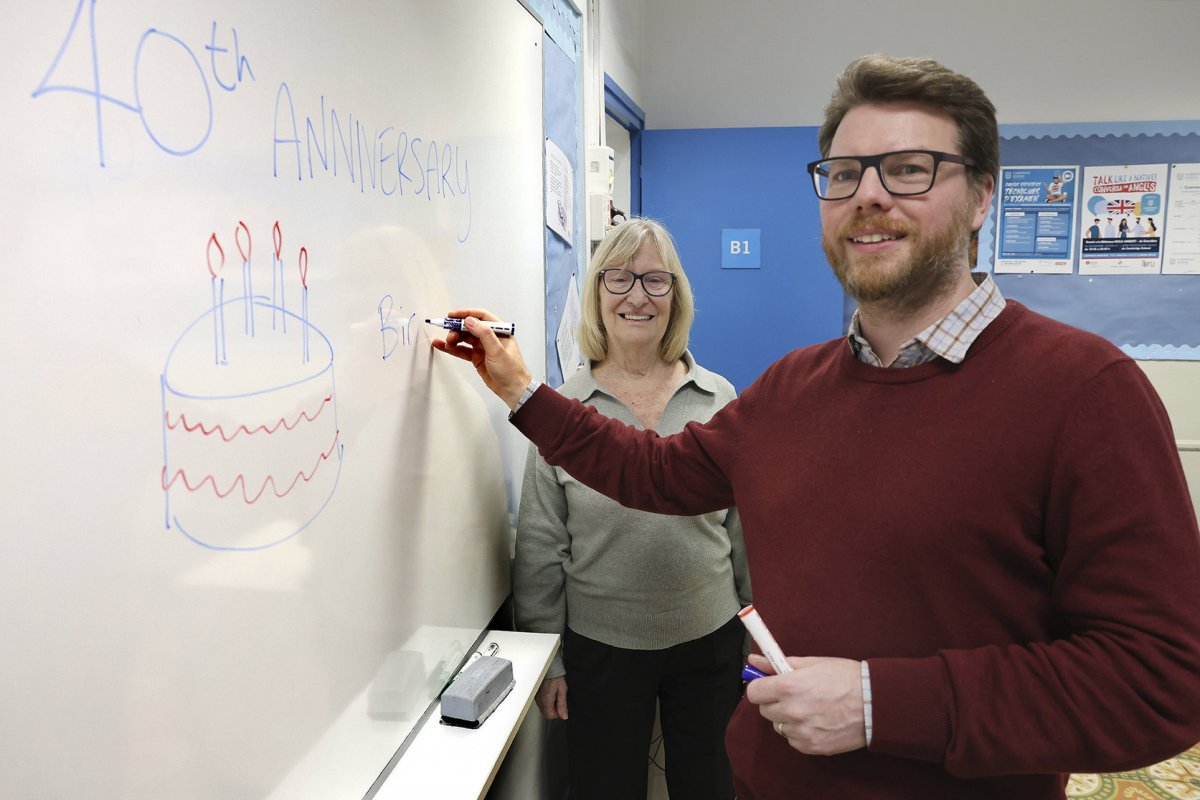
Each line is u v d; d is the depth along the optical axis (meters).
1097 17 2.82
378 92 0.77
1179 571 0.62
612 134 2.98
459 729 0.90
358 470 0.73
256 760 0.57
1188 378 2.96
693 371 1.38
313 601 0.65
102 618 0.43
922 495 0.73
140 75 0.45
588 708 1.30
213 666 0.52
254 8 0.56
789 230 2.94
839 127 0.78
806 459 0.84
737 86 3.00
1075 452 0.66
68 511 0.41
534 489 1.32
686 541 1.26
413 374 0.87
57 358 0.40
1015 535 0.69
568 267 1.82
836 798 0.79
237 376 0.54
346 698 0.71
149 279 0.46
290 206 0.61
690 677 1.33
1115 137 2.87
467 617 1.08
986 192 0.78
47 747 0.40
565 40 1.75
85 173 0.41
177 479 0.49
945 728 0.66
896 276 0.74
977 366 0.73
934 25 2.88
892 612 0.75
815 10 2.92
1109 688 0.62
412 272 0.86
